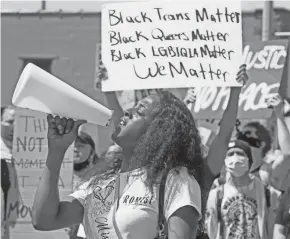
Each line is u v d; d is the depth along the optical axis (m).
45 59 17.59
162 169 3.42
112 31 5.69
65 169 7.99
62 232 7.91
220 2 5.62
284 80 15.52
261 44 8.59
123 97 9.59
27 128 8.38
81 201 3.60
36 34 17.61
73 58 17.45
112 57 5.67
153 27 5.66
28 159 8.35
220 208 7.03
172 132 3.49
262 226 6.98
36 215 3.41
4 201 8.30
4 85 17.66
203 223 3.68
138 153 3.47
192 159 3.55
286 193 5.78
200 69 5.60
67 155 8.02
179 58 5.62
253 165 8.16
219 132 5.45
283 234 5.73
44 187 3.40
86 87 17.27
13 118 9.23
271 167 8.09
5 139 9.19
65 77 17.58
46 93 3.28
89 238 3.50
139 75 5.62
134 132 3.54
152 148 3.46
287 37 15.26
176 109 3.57
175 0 5.66
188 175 3.44
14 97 3.29
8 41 17.59
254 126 8.28
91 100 3.43
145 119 3.55
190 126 3.58
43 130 8.36
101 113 3.46
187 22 5.63
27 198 8.30
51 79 3.29
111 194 3.47
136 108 3.59
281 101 7.49
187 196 3.33
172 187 3.37
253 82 8.53
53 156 3.40
